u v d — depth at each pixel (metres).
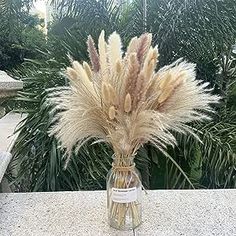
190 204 0.73
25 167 1.32
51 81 1.40
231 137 1.36
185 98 0.57
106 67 0.58
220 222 0.66
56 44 1.57
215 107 1.50
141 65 0.57
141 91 0.55
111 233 0.62
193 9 1.49
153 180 1.41
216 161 1.33
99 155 1.27
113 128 0.58
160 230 0.63
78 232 0.63
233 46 1.61
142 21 1.59
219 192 0.79
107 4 1.62
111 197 0.63
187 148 1.36
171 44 1.53
